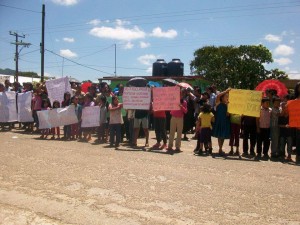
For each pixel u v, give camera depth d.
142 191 6.30
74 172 7.60
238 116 10.02
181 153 10.20
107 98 12.44
